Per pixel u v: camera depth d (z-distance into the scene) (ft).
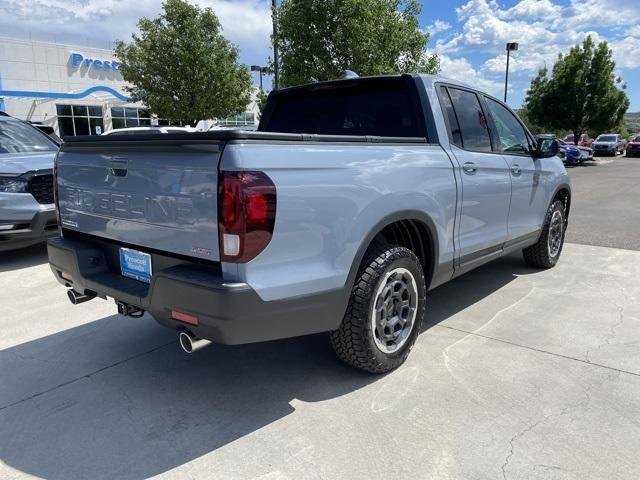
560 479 7.27
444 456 7.79
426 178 10.50
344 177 8.66
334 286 8.66
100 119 104.27
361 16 38.47
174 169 8.00
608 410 9.00
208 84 69.67
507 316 13.62
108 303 15.11
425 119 11.61
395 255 9.73
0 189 18.37
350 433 8.43
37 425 8.79
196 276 7.77
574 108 100.17
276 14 41.81
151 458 7.88
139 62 69.87
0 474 7.54
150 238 8.70
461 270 12.44
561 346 11.66
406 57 42.16
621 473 7.38
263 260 7.65
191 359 11.32
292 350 11.71
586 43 97.81
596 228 26.61
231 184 7.30
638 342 11.86
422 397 9.49
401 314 10.42
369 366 9.96
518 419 8.74
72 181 10.33
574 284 16.53
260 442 8.23
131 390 9.97
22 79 94.17
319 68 40.04
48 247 10.83
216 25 70.33
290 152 7.92
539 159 16.24
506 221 14.37
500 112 14.83
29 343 12.20
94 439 8.38
